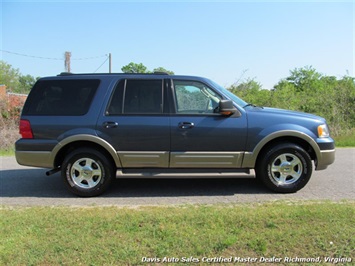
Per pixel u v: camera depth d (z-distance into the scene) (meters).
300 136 5.39
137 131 5.39
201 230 3.68
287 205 4.57
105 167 5.54
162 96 5.50
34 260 3.13
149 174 5.49
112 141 5.42
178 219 4.00
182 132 5.37
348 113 14.80
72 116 5.49
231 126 5.38
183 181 6.54
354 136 12.79
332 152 5.53
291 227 3.71
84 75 5.68
